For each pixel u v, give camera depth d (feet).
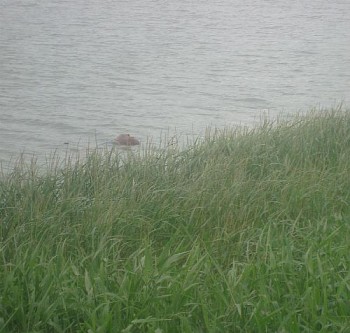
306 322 25.45
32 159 56.03
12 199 40.75
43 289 27.12
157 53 182.80
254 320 25.45
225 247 34.83
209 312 26.25
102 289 26.81
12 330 26.17
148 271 28.14
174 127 91.66
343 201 40.50
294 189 41.22
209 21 287.89
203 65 161.27
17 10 304.91
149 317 25.12
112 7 336.08
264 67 160.25
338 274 28.45
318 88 129.18
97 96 116.98
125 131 89.30
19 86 126.21
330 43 215.31
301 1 399.85
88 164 46.75
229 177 43.37
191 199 39.37
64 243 32.91
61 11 308.60
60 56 171.42
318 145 52.49
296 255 32.37
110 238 34.76
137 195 40.57
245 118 99.45
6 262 32.14
